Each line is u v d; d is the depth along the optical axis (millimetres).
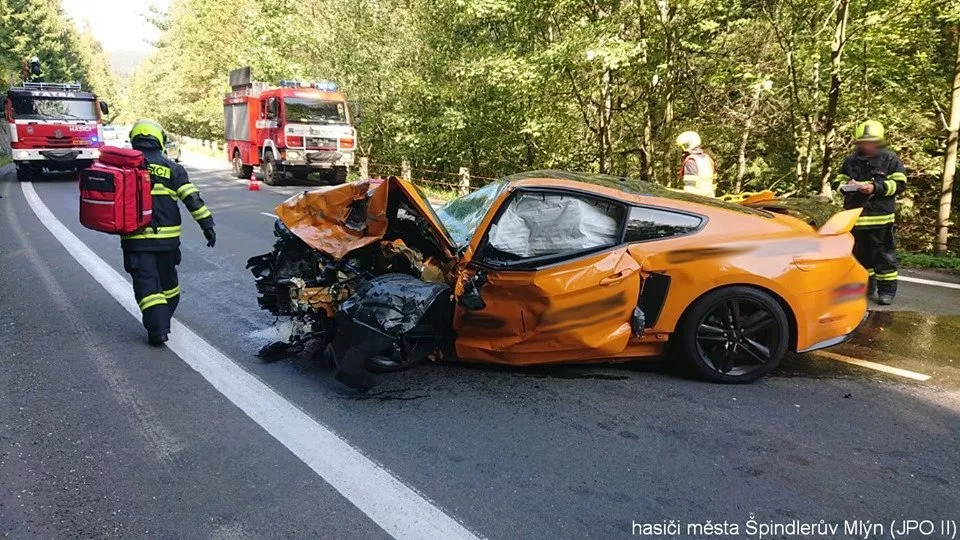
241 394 4117
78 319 5703
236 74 22922
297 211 4871
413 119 18297
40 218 11922
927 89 11422
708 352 4215
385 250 4578
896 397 3980
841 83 10742
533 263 4102
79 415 3830
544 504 2891
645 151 13906
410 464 3246
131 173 4727
